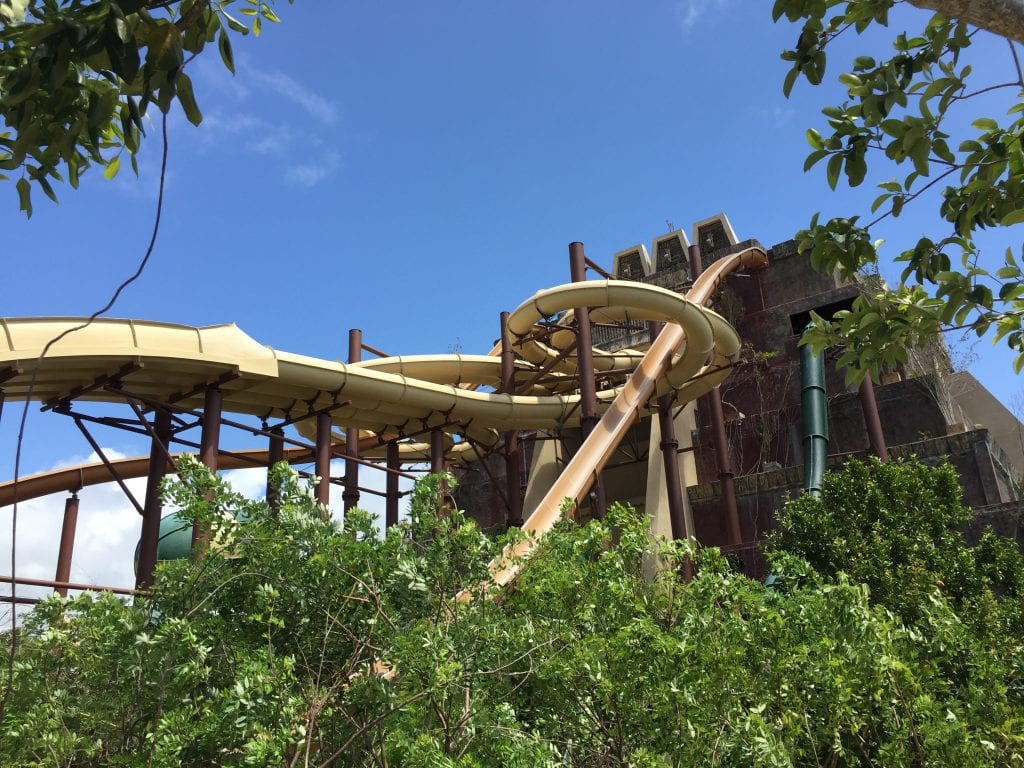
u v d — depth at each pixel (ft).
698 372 104.06
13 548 13.07
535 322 99.71
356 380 86.07
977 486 95.96
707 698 26.11
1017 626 46.55
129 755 22.31
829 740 27.89
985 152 24.30
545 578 29.25
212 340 74.28
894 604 47.37
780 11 20.65
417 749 20.45
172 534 80.64
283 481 26.71
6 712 24.50
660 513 114.62
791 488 108.78
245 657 22.16
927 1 18.75
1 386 63.93
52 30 13.74
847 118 24.39
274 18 21.93
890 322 27.22
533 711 27.17
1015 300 26.94
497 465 138.92
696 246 131.13
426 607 25.45
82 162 20.61
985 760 26.43
